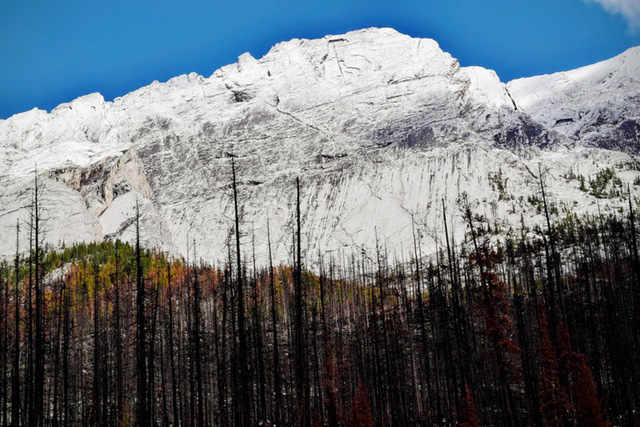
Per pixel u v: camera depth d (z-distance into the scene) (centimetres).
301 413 5966
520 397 6291
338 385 7544
